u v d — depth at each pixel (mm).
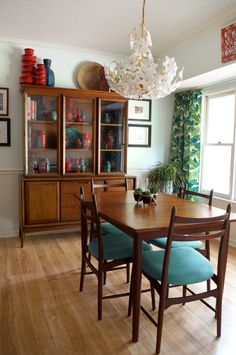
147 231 1651
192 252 2006
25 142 3445
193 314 2117
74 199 3551
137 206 2246
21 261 2988
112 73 2131
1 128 3594
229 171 3805
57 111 3545
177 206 2277
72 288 2453
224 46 2906
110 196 2645
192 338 1847
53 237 3783
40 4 2635
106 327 1940
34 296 2314
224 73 3244
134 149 4344
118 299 2297
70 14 2844
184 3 2605
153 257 1903
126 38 3479
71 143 3768
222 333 1900
